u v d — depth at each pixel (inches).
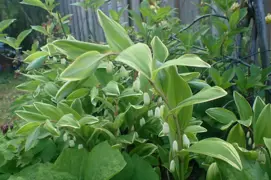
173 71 17.4
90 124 20.4
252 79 24.2
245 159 17.0
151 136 23.2
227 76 24.7
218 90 15.0
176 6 51.3
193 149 16.1
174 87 17.4
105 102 21.0
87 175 18.6
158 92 15.5
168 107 15.9
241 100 19.7
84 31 87.0
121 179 19.0
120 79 25.5
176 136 17.9
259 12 25.6
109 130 21.2
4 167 22.7
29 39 119.0
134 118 22.1
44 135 20.1
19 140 22.3
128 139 20.3
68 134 21.5
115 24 15.2
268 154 18.0
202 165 20.9
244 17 28.3
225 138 25.0
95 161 18.6
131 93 20.1
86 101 24.8
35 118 20.3
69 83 17.6
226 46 27.9
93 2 36.7
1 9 120.4
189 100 15.2
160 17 33.0
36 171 19.0
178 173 18.2
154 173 18.8
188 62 13.3
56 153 22.3
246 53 30.9
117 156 18.1
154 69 14.2
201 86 20.4
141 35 31.7
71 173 19.4
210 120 25.3
